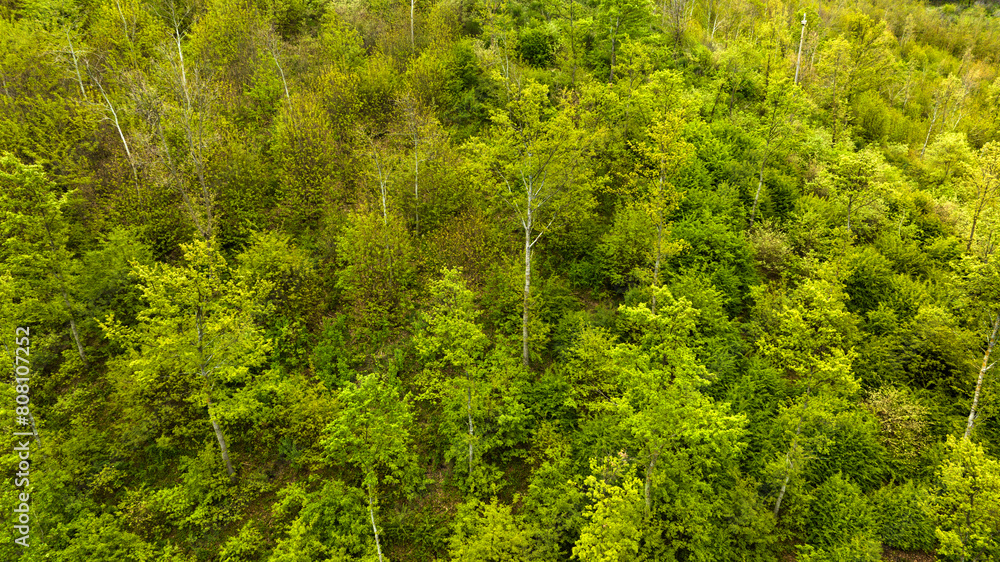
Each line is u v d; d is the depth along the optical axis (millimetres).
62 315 19078
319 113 26500
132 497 15789
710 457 15805
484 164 20531
